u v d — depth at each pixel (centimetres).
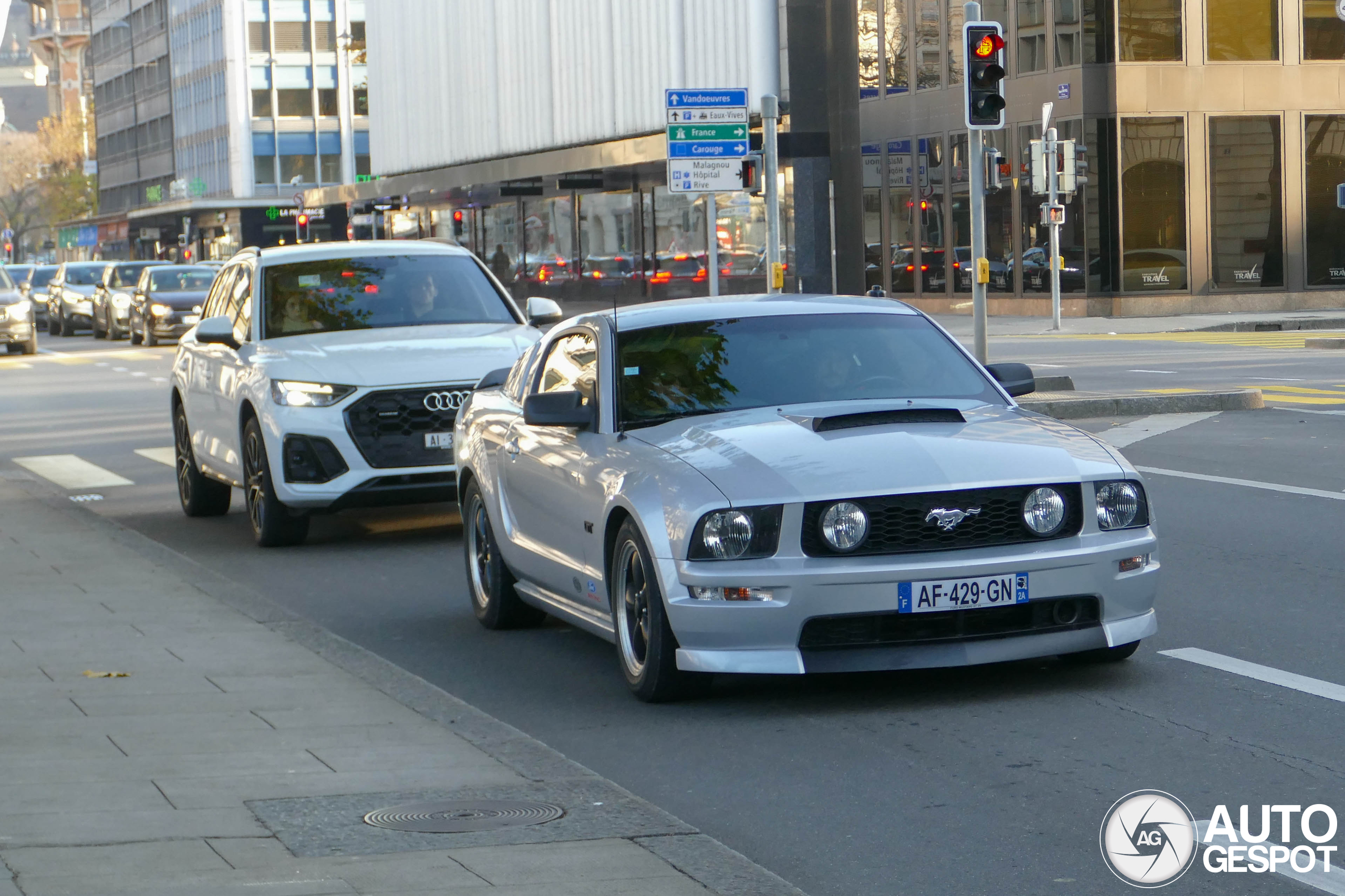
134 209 13275
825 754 777
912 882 604
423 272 1634
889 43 5894
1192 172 4975
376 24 9756
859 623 834
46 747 768
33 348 4966
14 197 19325
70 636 1040
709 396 959
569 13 7288
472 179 8012
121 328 5625
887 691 889
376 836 630
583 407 973
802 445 873
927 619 834
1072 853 627
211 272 5441
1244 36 4988
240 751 765
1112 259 4953
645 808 675
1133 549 865
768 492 834
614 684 941
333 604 1227
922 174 5750
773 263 2775
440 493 1456
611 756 791
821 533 827
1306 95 5028
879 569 821
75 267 6347
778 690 903
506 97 7988
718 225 6050
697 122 2780
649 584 862
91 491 1944
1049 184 4419
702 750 795
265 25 11806
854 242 5909
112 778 714
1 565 1317
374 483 1436
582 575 954
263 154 11838
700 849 616
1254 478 1664
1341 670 896
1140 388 2634
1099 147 4925
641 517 861
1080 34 4916
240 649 999
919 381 985
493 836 631
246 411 1509
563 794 697
